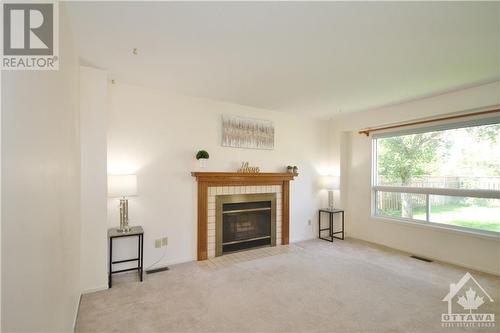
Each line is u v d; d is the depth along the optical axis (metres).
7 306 0.72
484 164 3.27
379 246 4.32
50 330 1.16
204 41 2.12
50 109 1.21
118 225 3.08
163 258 3.37
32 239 0.92
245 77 2.92
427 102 3.68
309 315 2.22
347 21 1.83
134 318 2.16
